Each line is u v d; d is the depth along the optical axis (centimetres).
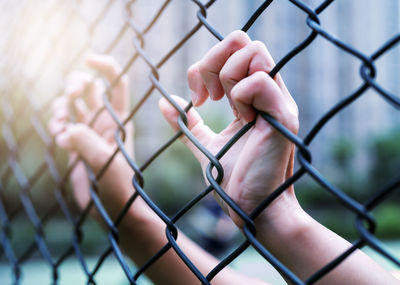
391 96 51
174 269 117
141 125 1653
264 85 68
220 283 117
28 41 164
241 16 1870
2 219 168
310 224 76
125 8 104
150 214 125
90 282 108
